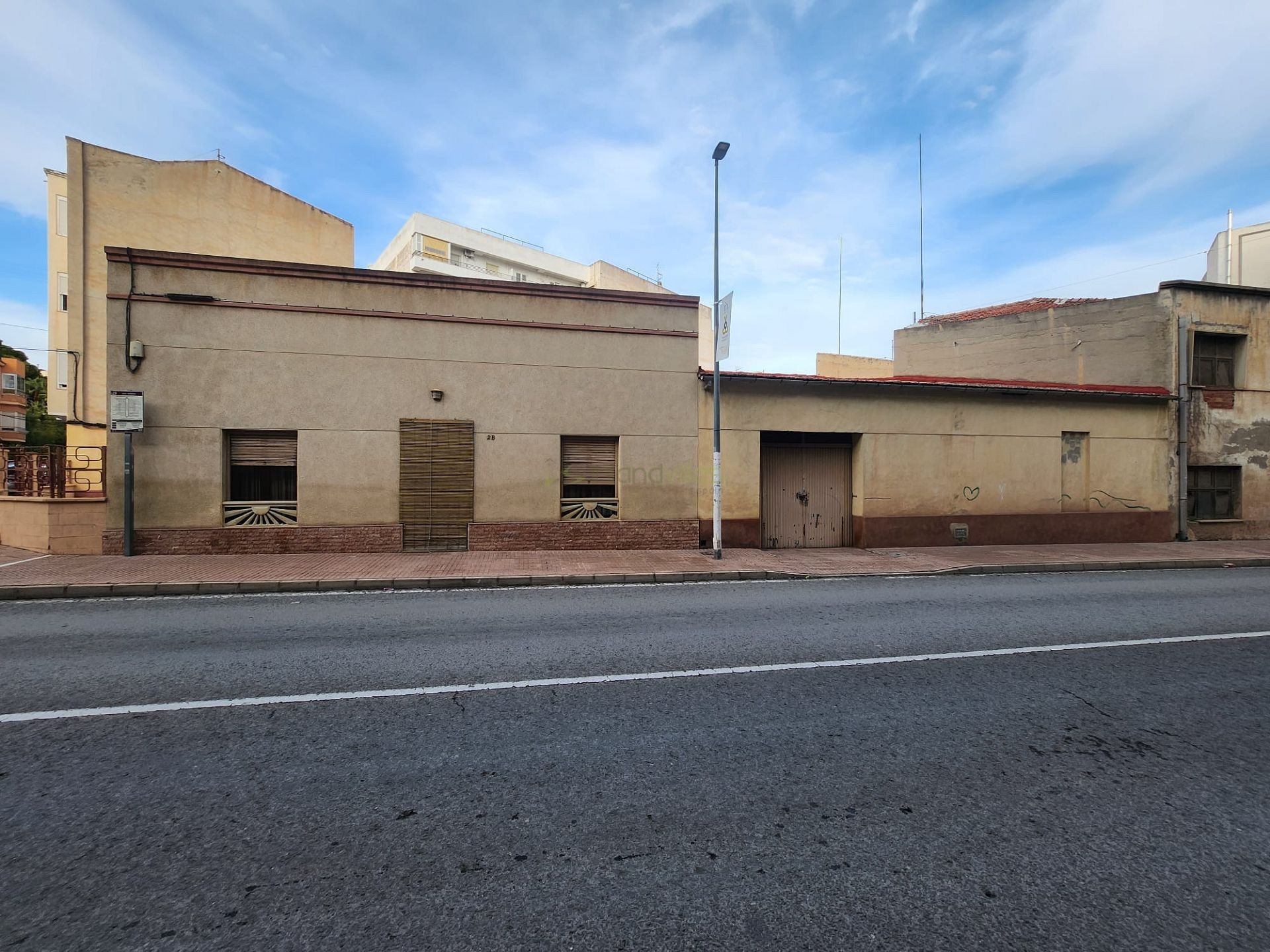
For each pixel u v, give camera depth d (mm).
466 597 8805
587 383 12797
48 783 3373
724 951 2250
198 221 18203
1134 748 3977
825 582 10453
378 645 6172
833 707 4602
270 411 11414
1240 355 16781
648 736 4062
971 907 2502
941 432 14602
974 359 20469
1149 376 16547
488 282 12320
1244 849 2928
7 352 44062
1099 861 2814
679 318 13289
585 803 3244
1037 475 15203
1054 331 18500
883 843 2928
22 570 9617
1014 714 4516
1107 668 5602
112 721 4215
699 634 6727
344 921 2371
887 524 14227
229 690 4848
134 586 8672
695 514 13352
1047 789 3445
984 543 14789
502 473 12375
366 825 3014
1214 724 4383
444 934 2312
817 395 13898
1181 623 7379
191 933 2299
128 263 10906
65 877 2598
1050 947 2297
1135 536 15750
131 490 10836
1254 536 16703
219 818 3061
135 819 3039
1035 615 7742
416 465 11992
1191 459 16250
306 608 7961
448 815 3109
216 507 11234
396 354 11922
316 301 11602
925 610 8047
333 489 11656
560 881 2621
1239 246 21125
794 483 14250
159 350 11023
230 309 11273
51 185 22875
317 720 4273
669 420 13195
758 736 4082
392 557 11453
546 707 4547
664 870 2703
